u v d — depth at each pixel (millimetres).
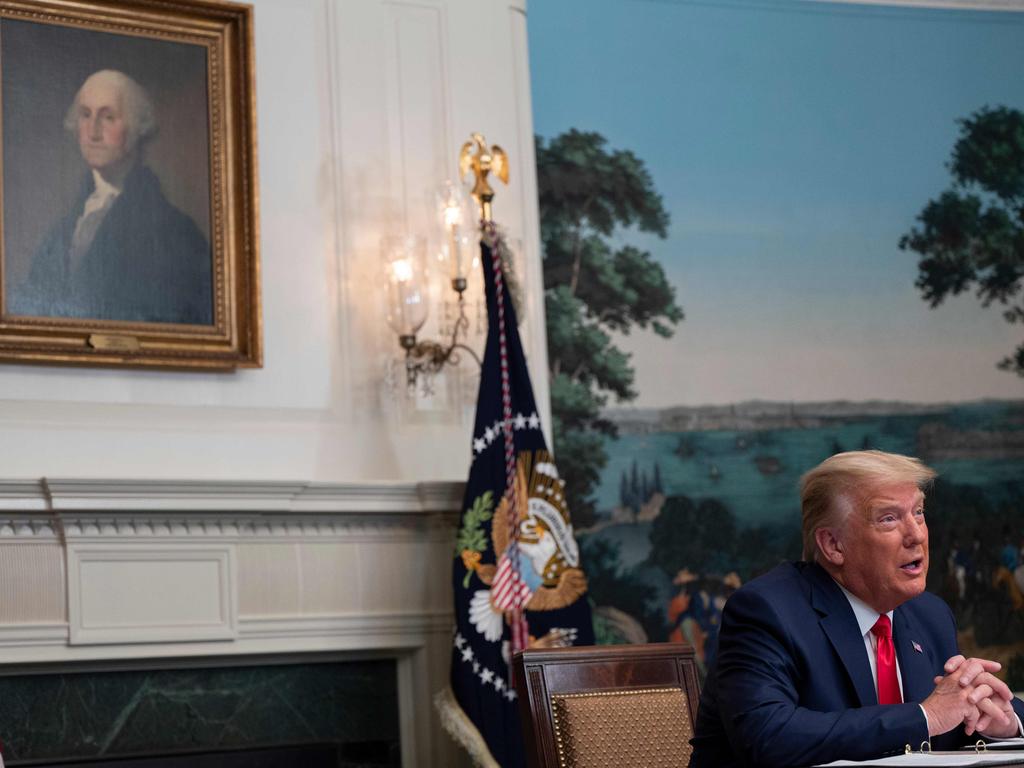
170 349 5129
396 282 5449
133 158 5246
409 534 5320
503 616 5098
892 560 2760
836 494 2820
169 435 5145
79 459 4992
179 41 5379
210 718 5000
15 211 5031
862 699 2754
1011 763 2248
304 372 5410
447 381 5625
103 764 4801
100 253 5137
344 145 5645
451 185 5582
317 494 5055
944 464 6609
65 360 4969
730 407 6348
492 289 5371
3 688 4723
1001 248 6891
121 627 4785
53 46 5184
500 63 6047
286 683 5145
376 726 5262
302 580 5105
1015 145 7016
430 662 5293
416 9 5906
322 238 5539
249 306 5273
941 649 3010
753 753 2613
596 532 6031
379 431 5484
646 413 6203
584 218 6242
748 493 6301
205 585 4938
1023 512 6656
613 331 6211
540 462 5277
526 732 3133
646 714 3180
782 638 2768
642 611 6039
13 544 4699
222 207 5328
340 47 5719
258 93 5539
